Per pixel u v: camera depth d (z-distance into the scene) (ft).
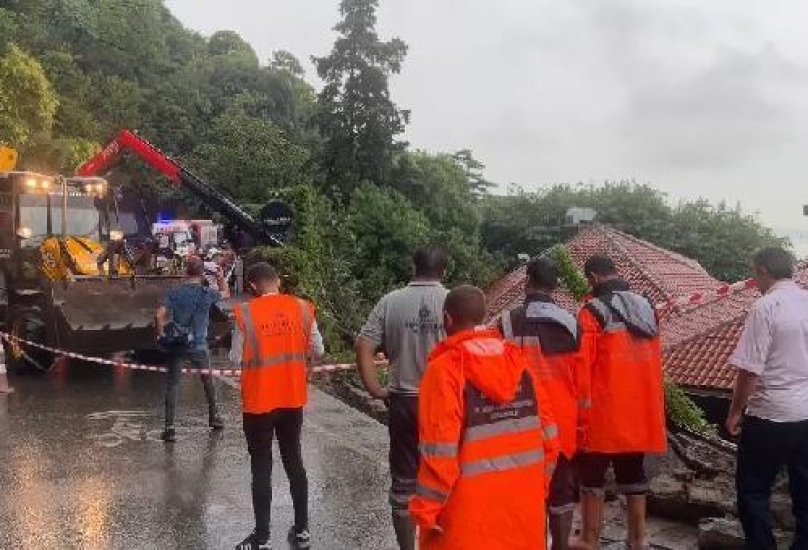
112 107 148.56
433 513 10.59
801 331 15.10
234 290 62.23
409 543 16.12
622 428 16.14
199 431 28.71
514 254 153.28
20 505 20.99
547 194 161.48
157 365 41.86
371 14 125.90
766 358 15.11
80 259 39.37
